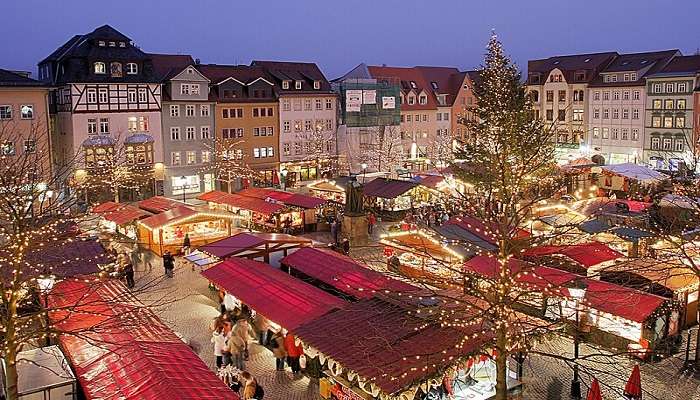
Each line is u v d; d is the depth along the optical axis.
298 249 30.00
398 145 81.69
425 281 20.08
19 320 15.67
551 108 87.19
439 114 90.62
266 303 23.36
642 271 25.62
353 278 25.53
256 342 24.44
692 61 73.06
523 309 23.12
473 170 50.69
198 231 40.38
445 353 17.38
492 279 17.58
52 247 23.45
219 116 68.50
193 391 15.72
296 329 20.62
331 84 81.50
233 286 25.66
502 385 15.12
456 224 32.91
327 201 49.16
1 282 15.81
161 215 40.38
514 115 48.72
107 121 60.41
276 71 75.81
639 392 18.16
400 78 89.69
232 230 46.50
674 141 73.38
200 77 66.25
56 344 20.17
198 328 26.39
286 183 73.12
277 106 73.06
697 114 70.94
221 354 22.25
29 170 25.92
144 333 19.14
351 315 20.61
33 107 52.16
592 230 33.50
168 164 65.00
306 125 76.00
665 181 49.81
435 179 54.94
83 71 59.47
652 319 22.72
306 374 21.56
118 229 43.22
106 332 19.03
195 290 31.70
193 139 66.62
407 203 53.56
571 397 19.89
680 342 23.95
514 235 17.67
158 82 63.09
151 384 15.88
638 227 30.98
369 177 68.31
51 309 16.25
